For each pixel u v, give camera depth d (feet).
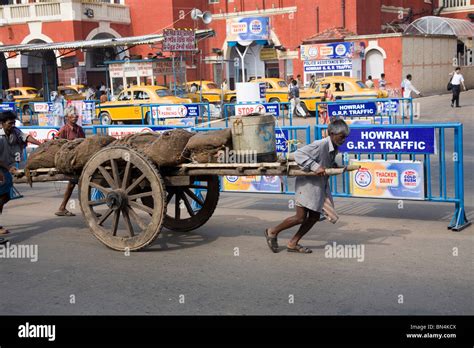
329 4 117.29
